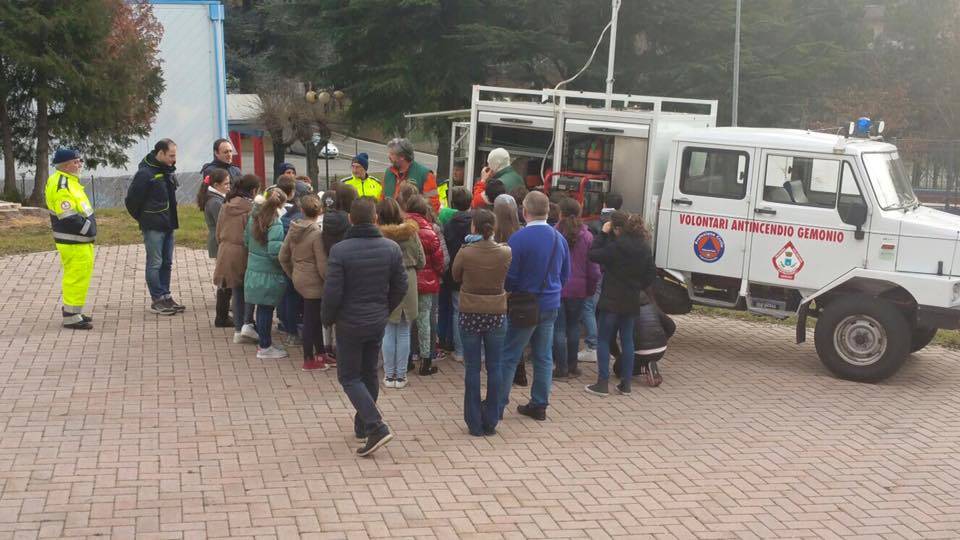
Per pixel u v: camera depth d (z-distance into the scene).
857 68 28.81
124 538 5.58
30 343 9.73
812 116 29.77
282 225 9.38
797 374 9.98
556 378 9.45
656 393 9.12
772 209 9.89
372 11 28.52
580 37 28.61
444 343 9.95
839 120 29.64
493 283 7.44
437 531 5.89
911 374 10.13
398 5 27.52
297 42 47.66
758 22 27.62
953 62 31.75
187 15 35.78
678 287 10.57
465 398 7.68
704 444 7.78
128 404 7.98
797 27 28.86
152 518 5.86
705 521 6.28
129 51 25.67
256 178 9.91
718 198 10.15
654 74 27.75
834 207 9.67
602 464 7.21
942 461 7.61
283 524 5.87
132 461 6.76
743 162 10.02
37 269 13.62
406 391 8.74
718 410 8.68
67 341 9.85
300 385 8.67
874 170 9.64
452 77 28.69
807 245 9.78
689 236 10.31
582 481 6.85
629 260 8.66
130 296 12.14
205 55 36.31
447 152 29.86
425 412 8.20
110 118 25.81
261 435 7.40
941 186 21.33
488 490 6.59
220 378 8.80
